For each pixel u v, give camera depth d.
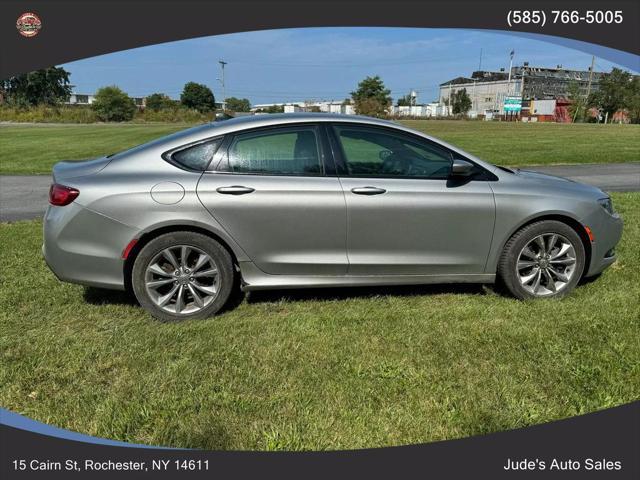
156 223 3.64
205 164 3.75
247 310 4.04
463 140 24.38
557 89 112.75
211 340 3.49
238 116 4.15
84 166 3.87
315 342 3.46
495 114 93.81
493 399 2.85
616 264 4.99
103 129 35.38
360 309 4.03
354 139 3.90
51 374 3.08
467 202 3.96
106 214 3.62
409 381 3.01
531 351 3.33
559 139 25.02
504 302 4.14
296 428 2.64
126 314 3.92
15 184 10.85
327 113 4.06
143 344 3.43
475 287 4.53
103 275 3.71
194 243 3.75
